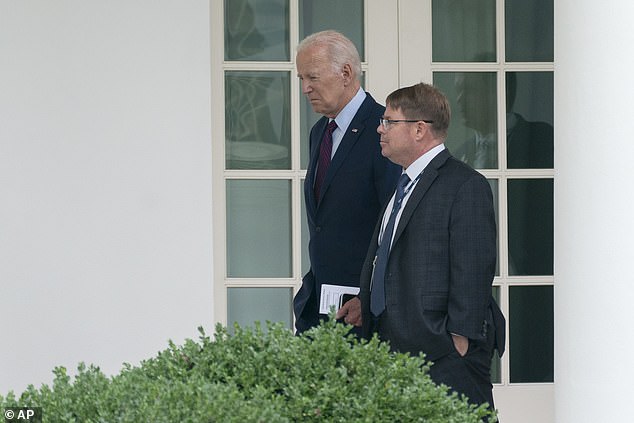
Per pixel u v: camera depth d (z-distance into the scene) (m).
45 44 18.20
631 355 11.81
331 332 10.22
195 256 18.44
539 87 19.77
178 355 10.34
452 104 19.73
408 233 13.75
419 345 13.55
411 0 19.55
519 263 19.89
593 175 12.08
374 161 15.17
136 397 9.35
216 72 19.16
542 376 19.95
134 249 18.34
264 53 19.34
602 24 11.96
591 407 12.12
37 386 18.20
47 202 18.20
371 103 15.36
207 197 18.45
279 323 10.39
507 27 19.70
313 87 15.15
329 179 15.29
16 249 18.19
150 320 18.36
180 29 18.38
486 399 13.84
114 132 18.31
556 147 12.76
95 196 18.28
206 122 18.44
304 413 9.47
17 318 18.20
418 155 13.99
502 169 19.72
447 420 9.63
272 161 19.38
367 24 19.47
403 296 13.70
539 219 19.81
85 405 9.45
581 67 12.20
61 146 18.23
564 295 12.52
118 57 18.30
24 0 18.16
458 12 19.69
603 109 11.97
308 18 19.48
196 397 9.05
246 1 19.27
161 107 18.36
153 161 18.36
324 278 15.42
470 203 13.59
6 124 18.16
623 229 11.87
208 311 18.45
